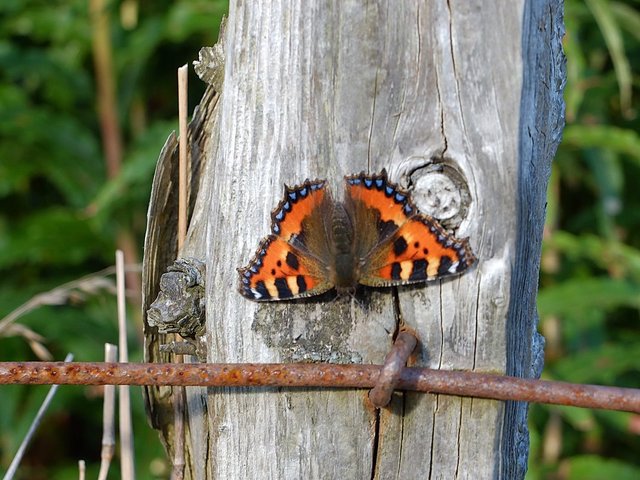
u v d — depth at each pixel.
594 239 0.65
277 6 0.40
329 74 0.40
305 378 0.40
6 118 0.74
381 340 0.40
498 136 0.39
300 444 0.41
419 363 0.40
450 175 0.39
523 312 0.41
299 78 0.40
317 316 0.40
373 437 0.40
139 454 0.72
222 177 0.41
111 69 0.77
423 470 0.40
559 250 0.70
